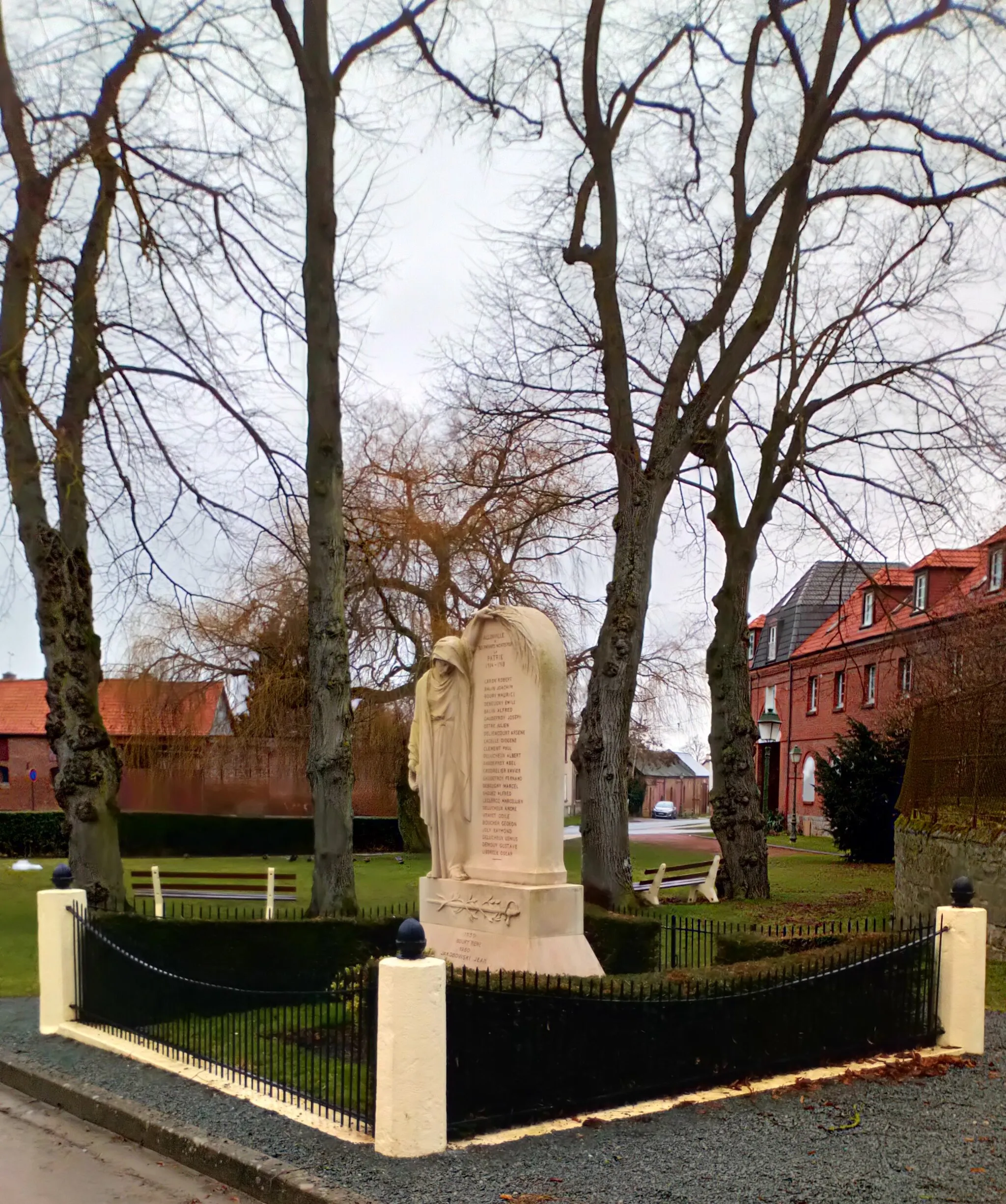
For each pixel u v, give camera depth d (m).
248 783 34.19
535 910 9.64
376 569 27.67
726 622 21.69
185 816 32.94
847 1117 6.93
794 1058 8.00
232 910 16.27
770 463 21.73
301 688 32.22
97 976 9.55
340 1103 7.11
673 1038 7.44
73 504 14.60
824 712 47.38
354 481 27.62
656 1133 6.57
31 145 13.73
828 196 18.61
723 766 21.34
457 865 10.82
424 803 11.25
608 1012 7.15
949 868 15.51
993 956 13.76
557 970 9.62
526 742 10.19
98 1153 6.77
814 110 16.95
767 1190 5.68
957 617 28.20
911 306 20.22
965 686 25.75
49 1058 8.59
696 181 20.38
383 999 6.26
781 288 18.14
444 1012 6.31
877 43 16.36
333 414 14.24
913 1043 8.66
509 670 10.49
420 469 27.97
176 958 10.58
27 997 11.45
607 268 17.72
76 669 14.30
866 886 22.84
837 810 29.69
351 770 13.83
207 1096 7.41
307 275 14.19
